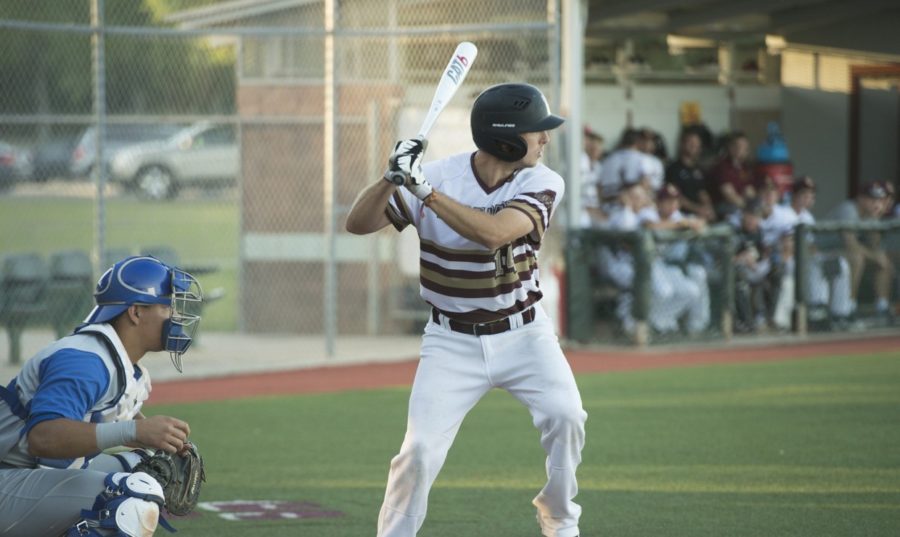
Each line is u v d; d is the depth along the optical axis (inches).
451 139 1628.9
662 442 1009.5
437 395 598.9
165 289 545.3
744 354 1533.0
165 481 545.0
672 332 1585.9
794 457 944.3
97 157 1406.3
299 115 1685.5
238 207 1716.3
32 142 3073.3
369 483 874.1
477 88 1633.9
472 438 1039.6
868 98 2094.0
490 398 1242.6
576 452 612.4
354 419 1135.6
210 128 3186.5
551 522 635.5
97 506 521.3
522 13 1636.3
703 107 2014.0
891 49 1863.9
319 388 1312.7
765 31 1975.9
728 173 1875.0
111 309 541.3
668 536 715.4
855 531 720.3
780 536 711.7
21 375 536.4
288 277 1710.1
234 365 1432.1
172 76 3021.7
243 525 746.2
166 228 2822.3
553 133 1552.7
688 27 1882.4
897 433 1037.2
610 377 1357.0
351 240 1692.9
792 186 1838.1
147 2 3041.3
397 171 543.8
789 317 1684.3
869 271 1710.1
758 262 1674.5
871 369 1403.8
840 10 1851.6
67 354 522.9
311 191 1695.4
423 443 592.1
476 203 601.6
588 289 1579.7
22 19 2733.8
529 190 589.9
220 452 990.4
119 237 2625.5
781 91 2057.1
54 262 1477.6
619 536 716.0
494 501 814.5
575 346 1582.2
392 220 597.0
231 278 2348.7
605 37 1927.9
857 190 2098.9
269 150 1700.3
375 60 1658.5
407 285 1684.3
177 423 526.0
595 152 1737.2
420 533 731.4
